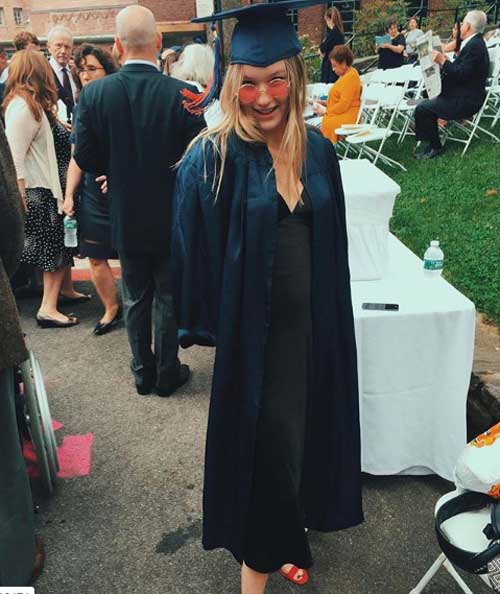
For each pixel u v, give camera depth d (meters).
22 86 3.74
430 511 2.51
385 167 6.73
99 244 3.85
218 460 1.88
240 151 1.69
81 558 2.31
